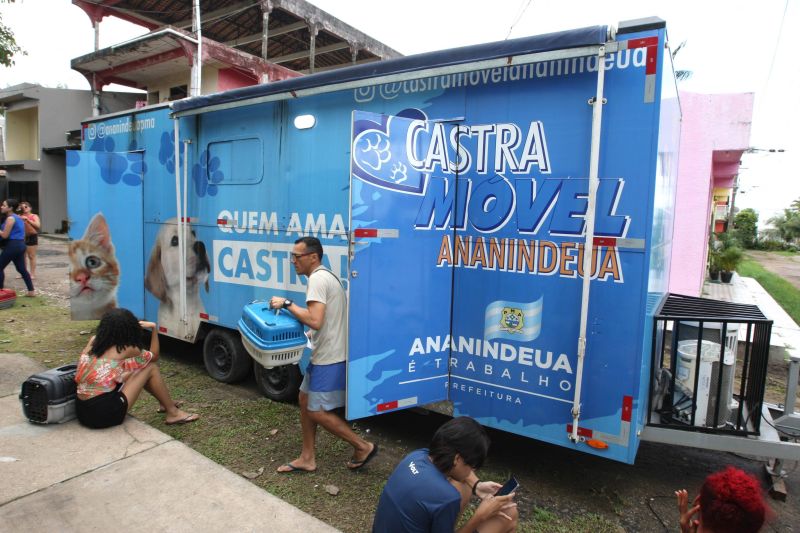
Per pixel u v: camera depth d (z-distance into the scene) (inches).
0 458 137.3
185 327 218.1
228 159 196.4
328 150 164.9
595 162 118.6
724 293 451.8
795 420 141.1
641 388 120.9
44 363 219.9
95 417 154.5
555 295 128.6
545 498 133.5
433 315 143.0
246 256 192.5
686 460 158.4
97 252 235.3
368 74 150.3
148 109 226.8
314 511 122.3
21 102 856.3
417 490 79.4
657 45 112.4
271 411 179.9
